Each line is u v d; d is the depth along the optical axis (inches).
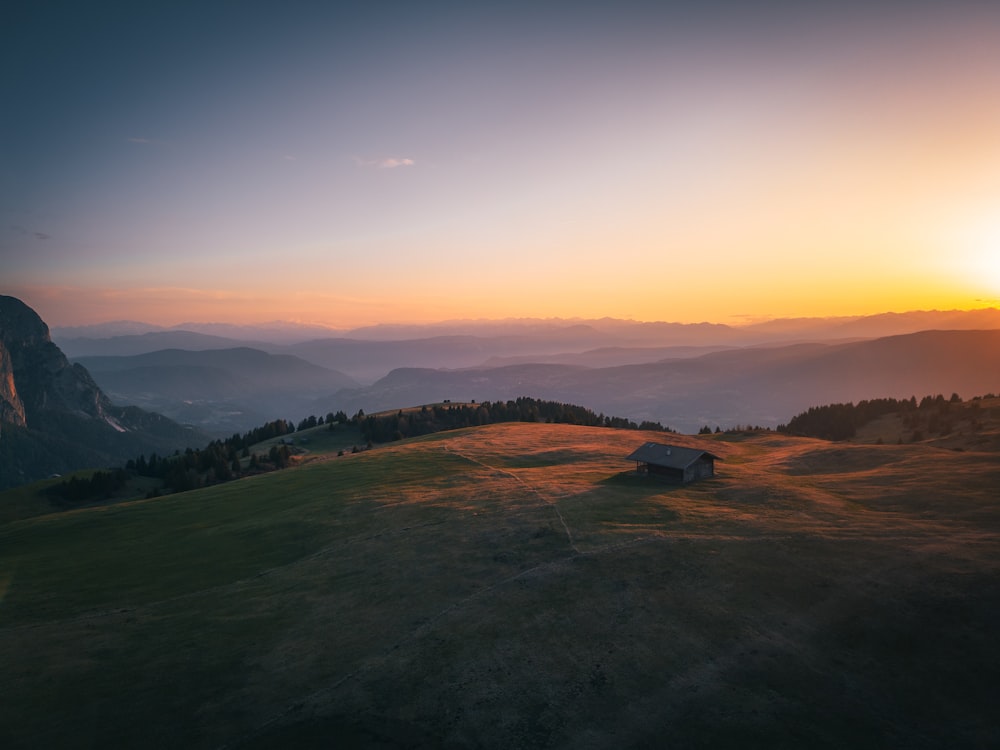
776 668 1253.1
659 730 1093.1
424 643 1446.9
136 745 1139.3
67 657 1529.3
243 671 1397.6
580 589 1647.4
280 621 1662.2
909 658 1253.1
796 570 1660.9
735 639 1363.2
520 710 1176.8
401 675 1320.1
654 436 5580.7
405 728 1148.5
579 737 1090.7
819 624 1397.6
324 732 1149.7
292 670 1384.1
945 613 1373.0
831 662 1263.5
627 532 2085.4
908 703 1130.0
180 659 1475.1
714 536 1982.0
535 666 1316.4
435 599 1694.1
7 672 1459.2
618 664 1300.4
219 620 1704.0
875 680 1200.2
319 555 2218.3
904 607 1418.6
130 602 1969.7
